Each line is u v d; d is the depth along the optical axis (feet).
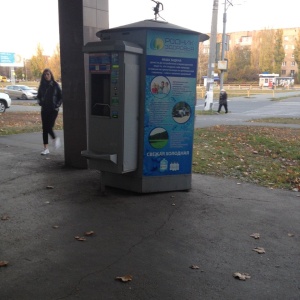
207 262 12.46
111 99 17.58
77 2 22.45
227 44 94.79
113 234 14.48
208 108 85.51
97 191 19.60
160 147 18.93
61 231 14.64
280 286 11.12
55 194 19.06
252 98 151.94
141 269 11.87
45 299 10.12
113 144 17.81
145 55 17.66
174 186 19.76
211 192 20.13
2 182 20.95
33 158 27.17
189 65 18.65
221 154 31.35
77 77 23.35
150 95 18.11
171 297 10.39
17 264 11.96
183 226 15.42
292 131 48.49
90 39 23.26
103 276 11.38
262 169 26.08
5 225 15.07
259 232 15.03
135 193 19.30
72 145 24.29
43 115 27.78
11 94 126.41
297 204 18.53
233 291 10.78
